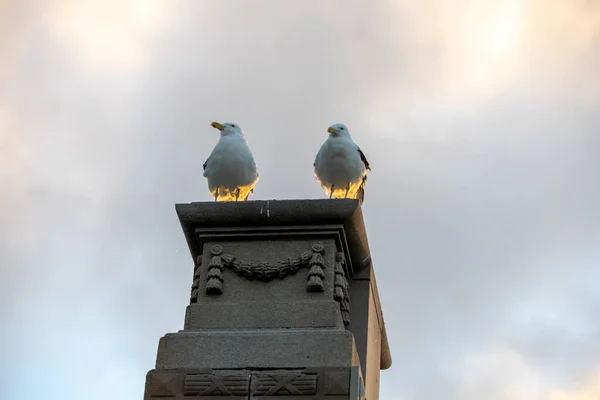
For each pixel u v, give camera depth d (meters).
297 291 12.06
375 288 13.90
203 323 11.95
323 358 11.43
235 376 11.41
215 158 13.23
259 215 12.39
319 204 12.39
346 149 13.23
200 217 12.48
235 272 12.23
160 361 11.63
